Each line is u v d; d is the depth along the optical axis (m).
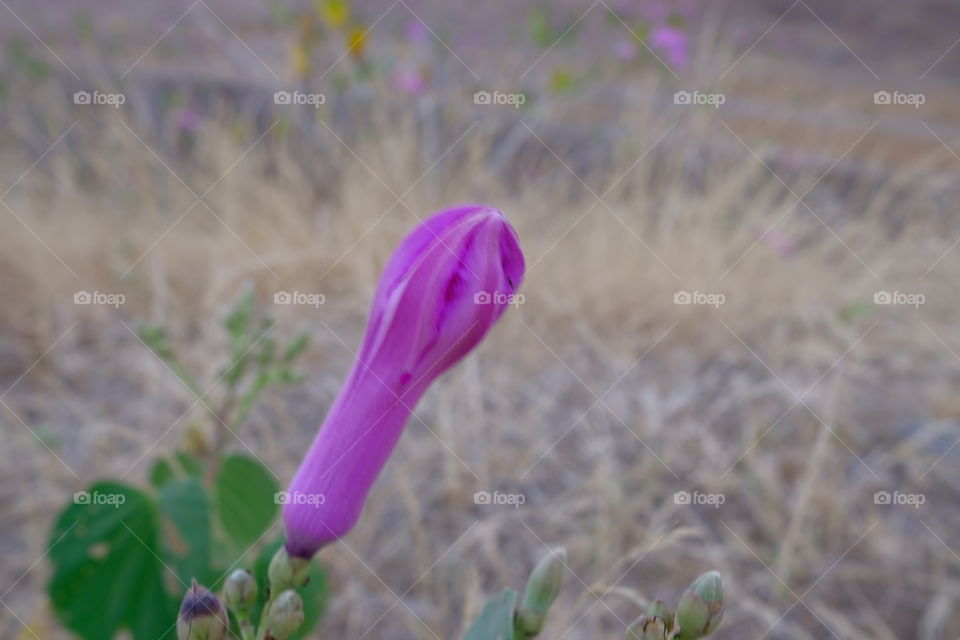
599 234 0.83
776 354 0.78
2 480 0.55
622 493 0.59
